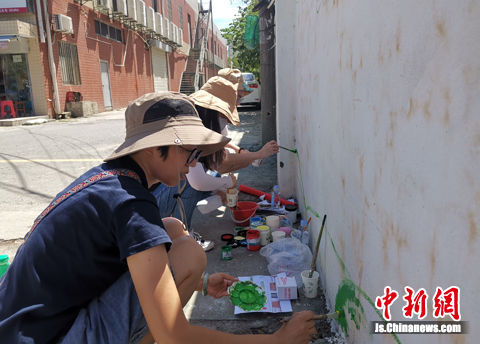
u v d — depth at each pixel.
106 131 9.96
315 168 2.70
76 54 14.89
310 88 2.87
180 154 1.28
